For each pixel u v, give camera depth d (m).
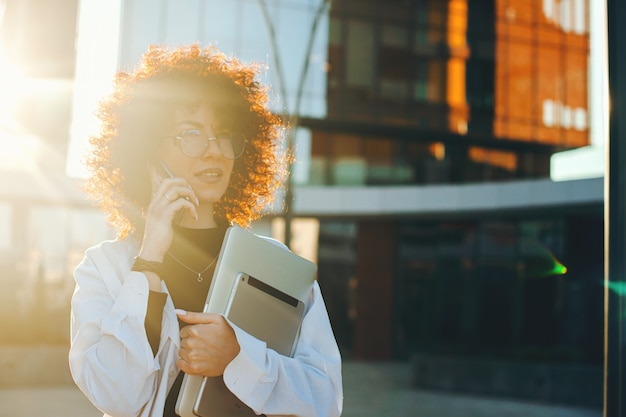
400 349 27.34
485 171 29.02
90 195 2.56
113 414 1.95
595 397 15.02
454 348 26.95
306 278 2.27
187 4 24.84
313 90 26.92
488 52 28.84
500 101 28.77
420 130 27.92
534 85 29.09
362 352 27.23
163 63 2.47
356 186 27.70
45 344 22.89
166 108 2.31
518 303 25.83
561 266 24.77
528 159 29.53
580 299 24.28
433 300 27.41
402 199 25.86
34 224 23.45
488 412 13.99
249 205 2.69
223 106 2.30
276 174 2.75
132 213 2.44
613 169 2.14
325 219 27.39
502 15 29.05
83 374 1.96
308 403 2.07
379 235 27.64
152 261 2.05
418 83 28.14
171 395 2.10
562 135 29.12
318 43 27.05
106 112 2.54
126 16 24.44
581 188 22.31
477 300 26.75
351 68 27.44
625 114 2.15
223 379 2.04
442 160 28.72
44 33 23.94
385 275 27.52
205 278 2.25
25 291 23.03
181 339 2.01
